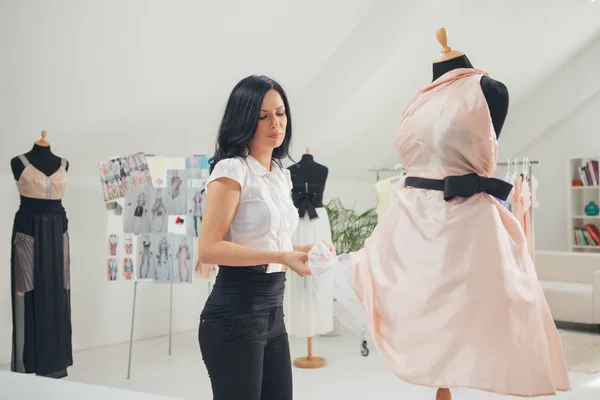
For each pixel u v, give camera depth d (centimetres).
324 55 545
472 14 534
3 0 352
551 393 171
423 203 194
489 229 184
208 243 167
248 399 168
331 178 696
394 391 378
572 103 735
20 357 399
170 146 540
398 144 210
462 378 171
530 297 178
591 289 561
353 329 200
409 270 187
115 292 531
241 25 457
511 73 677
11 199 454
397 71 550
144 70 448
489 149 192
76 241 501
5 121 420
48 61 400
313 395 370
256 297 172
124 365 452
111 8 389
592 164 721
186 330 591
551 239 783
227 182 171
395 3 513
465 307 177
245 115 177
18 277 400
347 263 198
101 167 435
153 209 437
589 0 589
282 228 180
